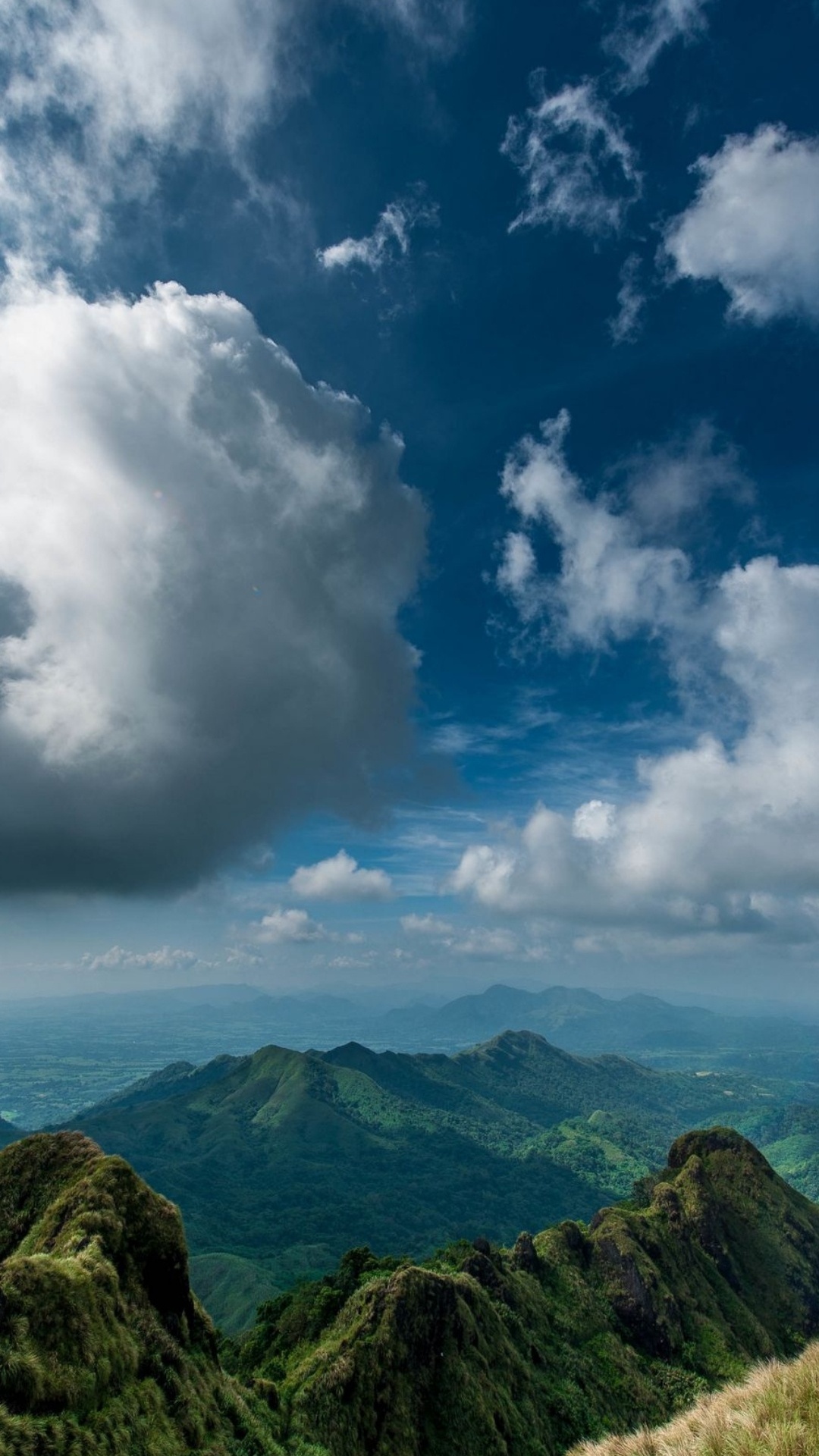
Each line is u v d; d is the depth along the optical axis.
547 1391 64.56
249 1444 28.16
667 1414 72.81
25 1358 21.33
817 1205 128.38
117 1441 22.06
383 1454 44.88
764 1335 95.31
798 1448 13.08
